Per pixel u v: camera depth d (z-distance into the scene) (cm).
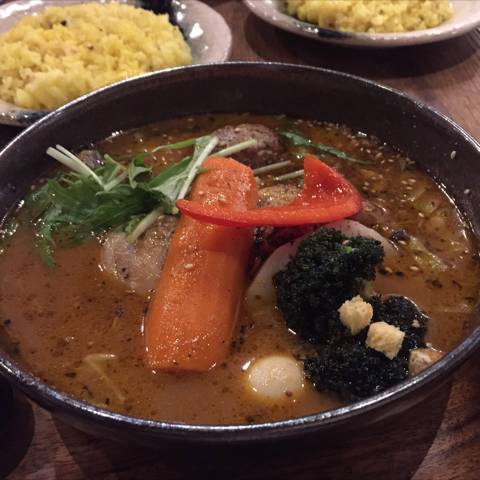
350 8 51
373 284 31
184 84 40
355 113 39
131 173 35
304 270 27
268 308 30
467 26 50
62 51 46
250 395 27
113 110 39
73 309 31
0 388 27
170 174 35
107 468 27
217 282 30
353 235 30
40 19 49
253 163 38
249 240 32
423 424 28
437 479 27
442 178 36
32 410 28
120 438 23
